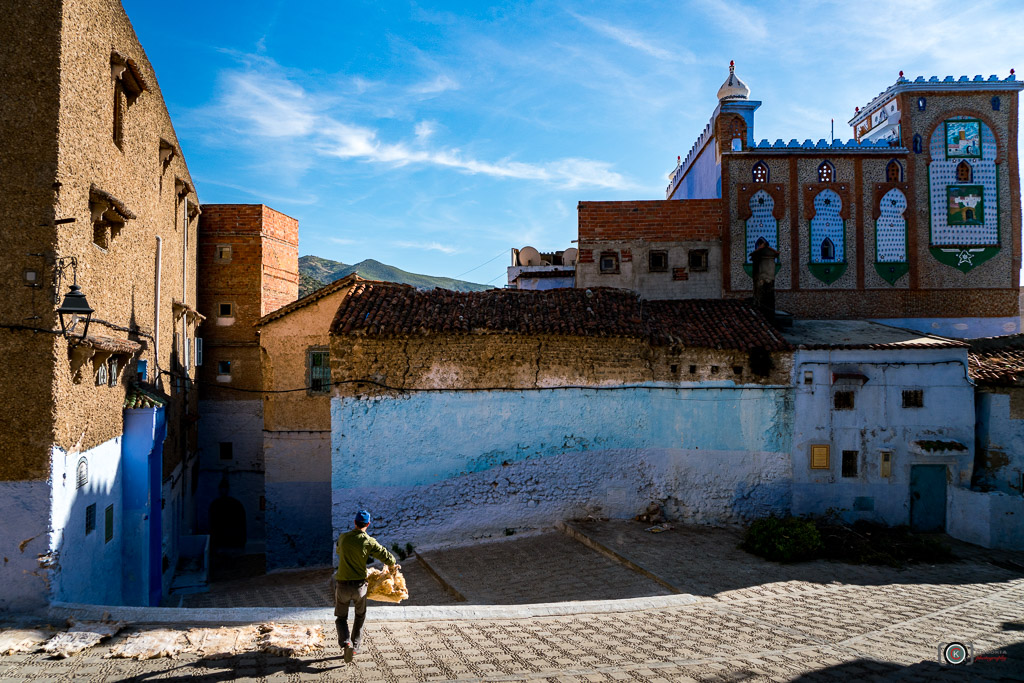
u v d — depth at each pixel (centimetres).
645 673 780
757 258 1902
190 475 2238
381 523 1533
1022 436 1647
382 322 1570
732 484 1658
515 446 1600
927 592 1260
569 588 1263
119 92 1248
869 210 2136
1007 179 2153
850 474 1658
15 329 895
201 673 708
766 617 1069
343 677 716
